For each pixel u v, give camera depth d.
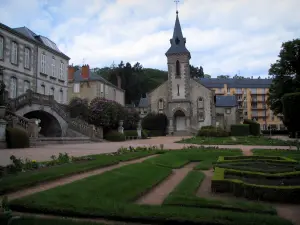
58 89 40.34
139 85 96.69
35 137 24.69
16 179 8.08
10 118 22.75
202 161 15.46
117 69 96.00
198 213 5.48
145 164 12.55
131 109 51.22
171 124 54.28
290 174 8.70
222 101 65.19
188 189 8.09
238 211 6.03
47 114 30.86
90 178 8.81
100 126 37.72
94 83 52.88
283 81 46.59
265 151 19.83
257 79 108.12
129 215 5.42
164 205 6.35
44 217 5.55
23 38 32.81
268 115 102.25
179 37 56.28
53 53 39.25
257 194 7.29
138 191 7.68
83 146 24.14
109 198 6.72
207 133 45.47
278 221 5.13
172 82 55.16
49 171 9.50
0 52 29.11
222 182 8.10
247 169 9.85
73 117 37.56
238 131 48.59
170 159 15.21
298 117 24.77
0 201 6.38
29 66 33.78
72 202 6.09
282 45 46.16
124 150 17.84
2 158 13.60
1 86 24.39
